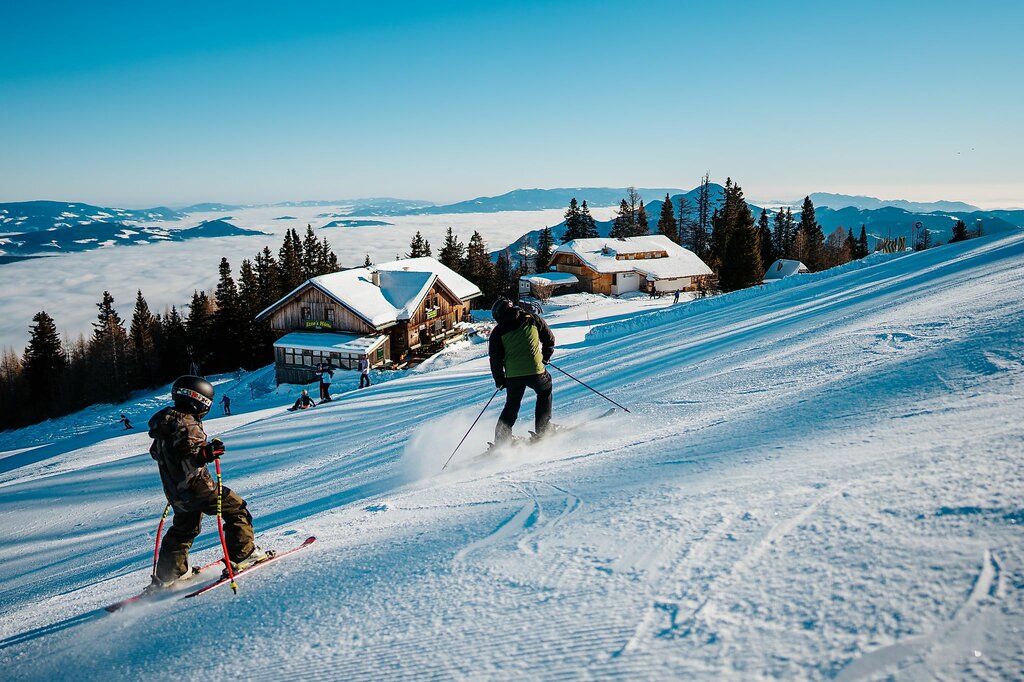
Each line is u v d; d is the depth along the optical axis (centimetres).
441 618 212
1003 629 131
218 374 6144
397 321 4091
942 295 865
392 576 263
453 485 458
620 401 710
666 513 260
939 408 320
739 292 2791
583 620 185
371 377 3441
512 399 593
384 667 189
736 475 293
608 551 233
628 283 6838
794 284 2709
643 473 345
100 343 6681
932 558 166
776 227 10038
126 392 6475
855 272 2333
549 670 164
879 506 209
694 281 7106
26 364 6788
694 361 934
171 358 6825
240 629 252
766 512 232
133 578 437
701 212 10025
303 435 1592
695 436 411
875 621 146
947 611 142
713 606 174
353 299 4016
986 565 156
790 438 341
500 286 7888
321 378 2603
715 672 144
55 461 2461
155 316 7681
